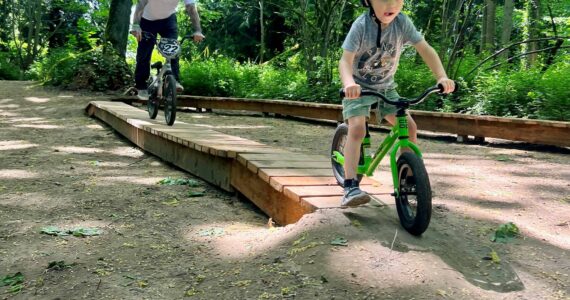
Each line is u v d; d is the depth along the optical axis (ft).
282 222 12.71
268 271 9.16
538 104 25.57
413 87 32.48
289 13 47.52
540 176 17.08
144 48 24.40
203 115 38.11
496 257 9.63
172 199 14.92
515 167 18.65
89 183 16.52
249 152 15.62
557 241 10.76
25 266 9.77
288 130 30.01
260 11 64.85
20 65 91.40
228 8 72.95
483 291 8.44
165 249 10.71
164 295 8.62
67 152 22.03
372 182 13.38
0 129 28.07
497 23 55.01
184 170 18.93
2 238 11.20
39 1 91.15
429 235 10.23
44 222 12.36
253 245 10.48
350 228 10.14
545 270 9.36
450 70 32.40
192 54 69.26
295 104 34.47
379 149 11.19
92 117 33.17
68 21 101.45
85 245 10.90
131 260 10.10
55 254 10.36
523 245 10.43
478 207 13.21
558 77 26.14
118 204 14.11
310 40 41.37
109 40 47.85
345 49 10.55
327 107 31.83
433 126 26.84
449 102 30.19
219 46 74.38
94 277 9.30
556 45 30.99
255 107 37.93
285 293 8.38
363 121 10.69
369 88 11.08
